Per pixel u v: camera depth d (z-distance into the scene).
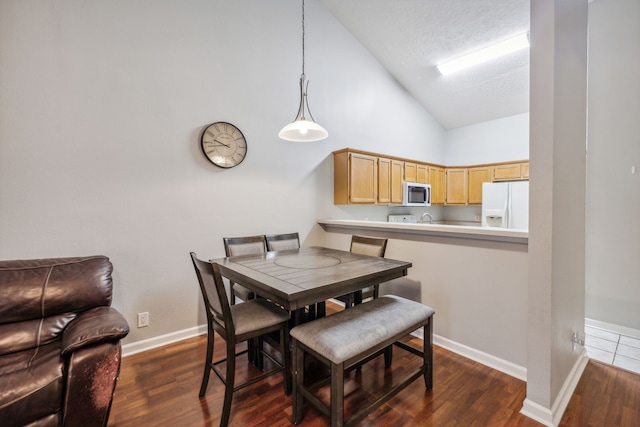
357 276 1.84
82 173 2.15
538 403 1.63
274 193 3.22
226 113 2.84
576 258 1.99
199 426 1.58
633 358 2.30
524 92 4.33
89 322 1.55
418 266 2.57
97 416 1.38
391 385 1.92
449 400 1.78
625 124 2.76
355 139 4.07
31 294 1.67
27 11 1.95
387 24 3.71
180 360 2.26
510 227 4.34
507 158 5.04
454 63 4.03
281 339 1.82
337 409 1.38
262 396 1.83
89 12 2.16
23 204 1.96
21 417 1.22
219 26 2.79
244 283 1.89
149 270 2.45
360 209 4.25
